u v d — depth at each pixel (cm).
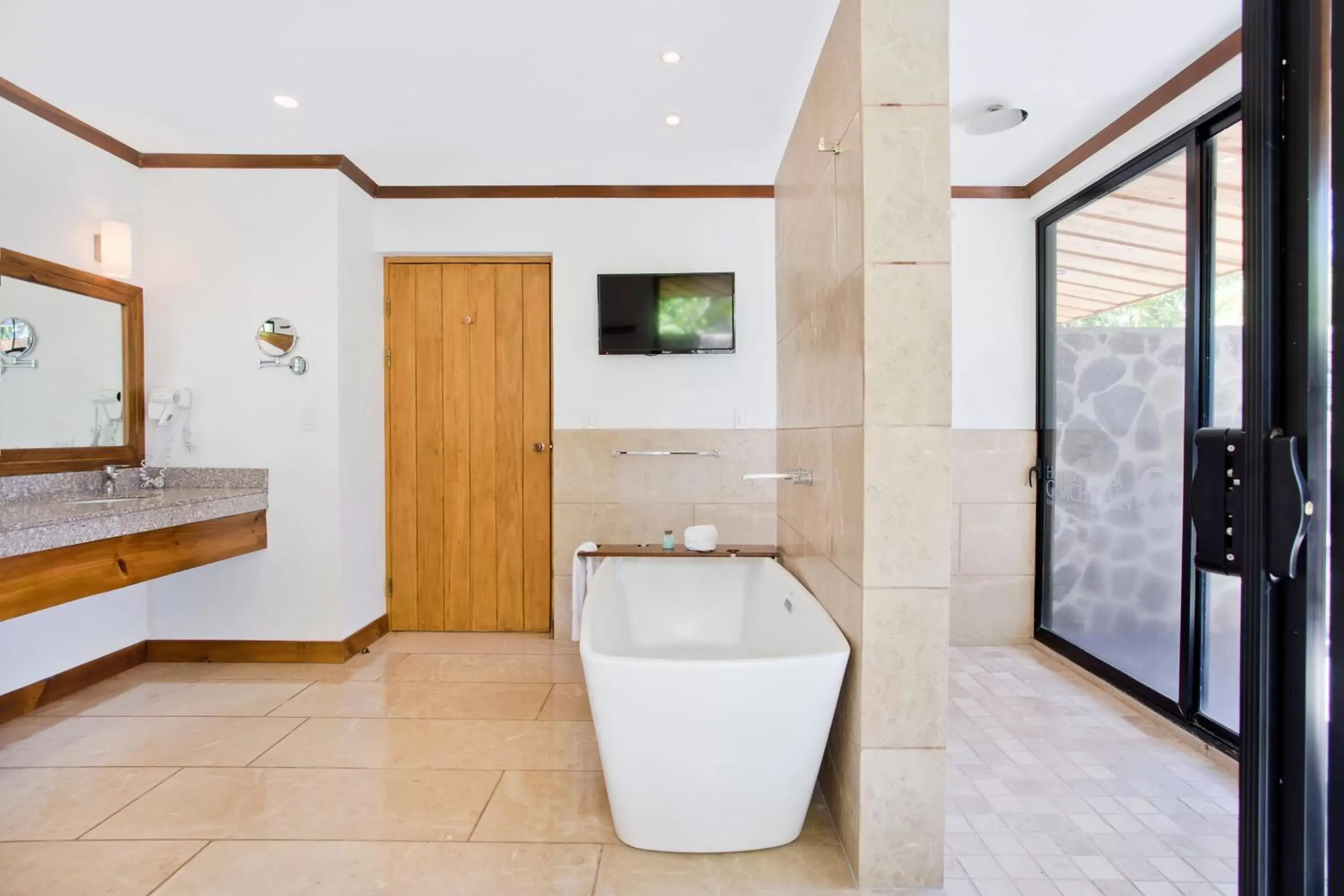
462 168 318
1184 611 238
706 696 163
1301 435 65
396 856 174
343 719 254
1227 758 219
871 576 160
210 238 307
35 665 261
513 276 355
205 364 309
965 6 191
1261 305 67
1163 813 195
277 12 198
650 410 346
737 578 304
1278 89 66
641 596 305
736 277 344
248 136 285
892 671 161
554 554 349
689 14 199
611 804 180
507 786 208
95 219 282
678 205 343
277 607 311
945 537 160
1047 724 253
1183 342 239
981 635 339
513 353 356
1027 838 183
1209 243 228
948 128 159
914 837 163
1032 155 295
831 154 194
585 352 345
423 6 196
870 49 159
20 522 198
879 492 160
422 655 325
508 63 227
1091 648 298
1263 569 67
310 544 310
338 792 204
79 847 176
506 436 357
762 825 176
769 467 345
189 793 203
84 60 225
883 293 159
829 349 197
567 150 297
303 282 307
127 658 302
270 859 172
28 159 253
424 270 355
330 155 304
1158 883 165
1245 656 70
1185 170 237
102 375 289
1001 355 334
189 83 241
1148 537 259
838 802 187
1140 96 244
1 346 250
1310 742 65
